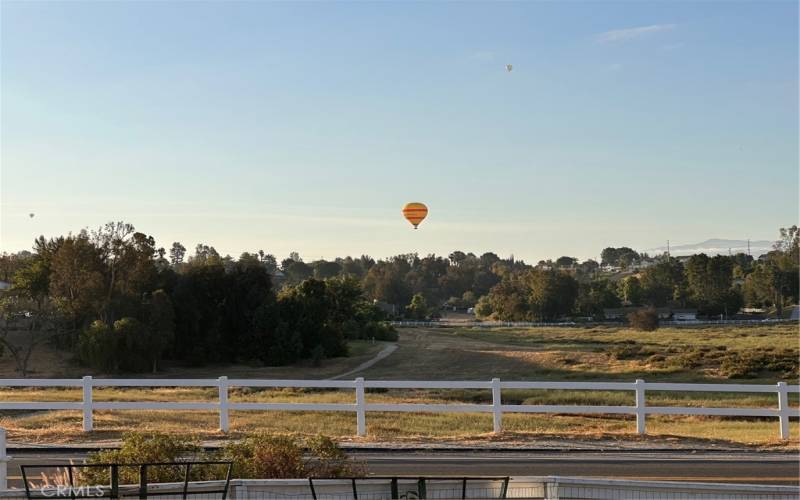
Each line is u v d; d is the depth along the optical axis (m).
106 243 84.44
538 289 177.25
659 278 199.62
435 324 155.25
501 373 70.94
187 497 7.82
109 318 79.62
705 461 16.28
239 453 11.38
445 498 7.82
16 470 14.17
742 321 155.00
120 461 10.77
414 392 45.66
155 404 19.30
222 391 19.36
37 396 34.75
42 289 85.00
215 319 83.94
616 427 23.36
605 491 7.83
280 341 82.38
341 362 83.44
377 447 17.58
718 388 19.91
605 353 79.56
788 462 16.19
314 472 11.15
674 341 99.56
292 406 19.47
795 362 62.69
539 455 16.92
